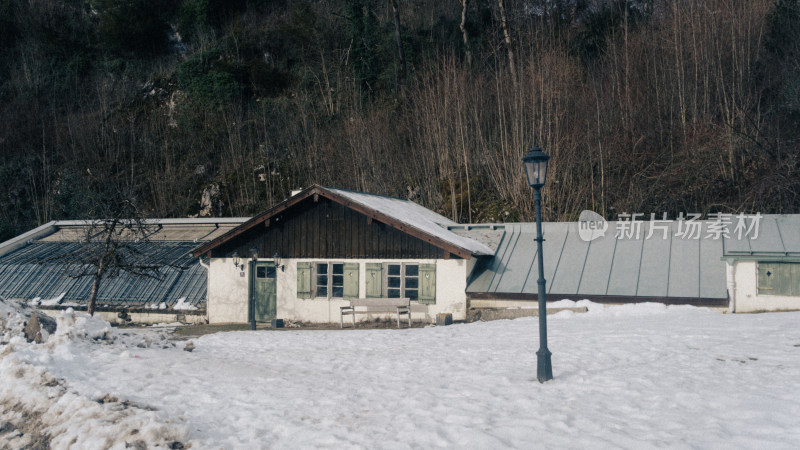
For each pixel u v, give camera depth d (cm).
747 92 2969
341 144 3741
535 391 824
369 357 1195
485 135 3481
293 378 975
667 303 1798
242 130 4409
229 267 2283
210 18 5434
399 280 2122
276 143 4234
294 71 4684
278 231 2245
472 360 1098
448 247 1984
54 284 2517
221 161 4325
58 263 2541
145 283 2433
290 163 4031
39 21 5641
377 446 614
